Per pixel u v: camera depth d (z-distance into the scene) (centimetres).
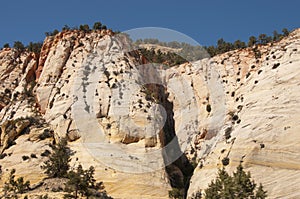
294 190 6562
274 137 7319
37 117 8756
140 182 7056
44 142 7925
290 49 8950
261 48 10188
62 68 9619
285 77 8362
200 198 6881
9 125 8188
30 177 7144
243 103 8650
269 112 7825
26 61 10781
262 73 8981
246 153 7225
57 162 7181
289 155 7019
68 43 9962
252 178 6856
